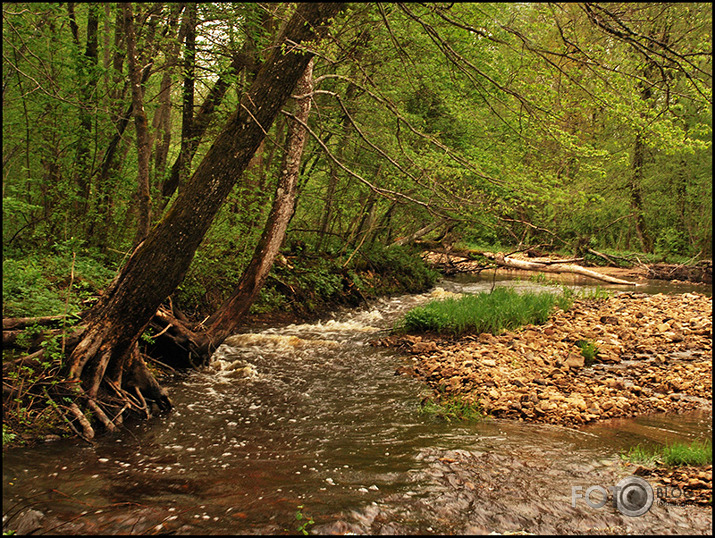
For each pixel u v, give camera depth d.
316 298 13.13
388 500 3.64
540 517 3.45
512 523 3.36
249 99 5.56
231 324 8.02
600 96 5.99
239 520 3.30
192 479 4.03
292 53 5.61
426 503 3.60
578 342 8.92
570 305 12.37
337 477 4.07
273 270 12.54
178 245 5.42
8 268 6.48
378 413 5.93
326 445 4.88
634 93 5.99
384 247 17.89
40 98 8.32
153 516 3.35
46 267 7.48
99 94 8.84
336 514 3.38
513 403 6.14
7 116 8.95
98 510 3.44
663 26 5.94
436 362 8.09
